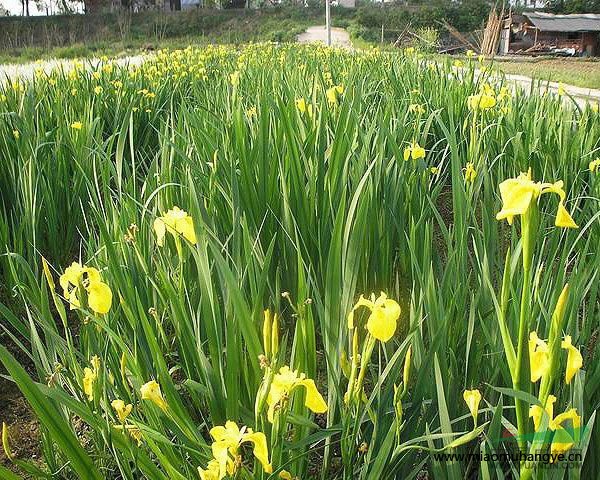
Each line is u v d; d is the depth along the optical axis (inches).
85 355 89.2
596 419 67.3
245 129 132.8
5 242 136.7
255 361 64.8
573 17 1667.1
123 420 59.2
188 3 2299.5
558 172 153.8
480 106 144.6
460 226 87.2
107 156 127.4
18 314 136.0
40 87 250.2
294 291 116.1
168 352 96.4
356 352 57.7
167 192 113.7
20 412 109.7
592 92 493.4
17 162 155.2
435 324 77.4
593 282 78.2
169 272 95.7
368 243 113.3
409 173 133.5
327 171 116.3
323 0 2314.2
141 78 302.4
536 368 48.8
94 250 111.6
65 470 87.3
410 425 73.3
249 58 476.7
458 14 1459.2
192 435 65.8
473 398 54.1
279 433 53.1
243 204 114.5
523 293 49.9
